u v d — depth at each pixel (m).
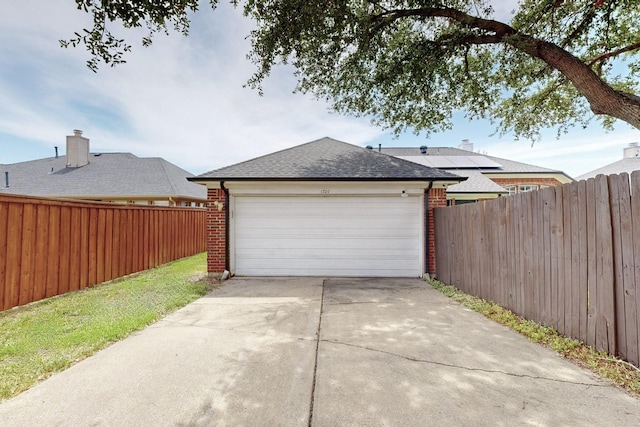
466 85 8.15
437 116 8.65
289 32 5.66
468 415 2.38
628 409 2.42
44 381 2.89
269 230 8.08
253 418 2.36
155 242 9.55
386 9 6.59
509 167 18.58
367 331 4.21
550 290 4.04
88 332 4.02
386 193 7.89
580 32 6.69
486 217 5.59
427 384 2.84
